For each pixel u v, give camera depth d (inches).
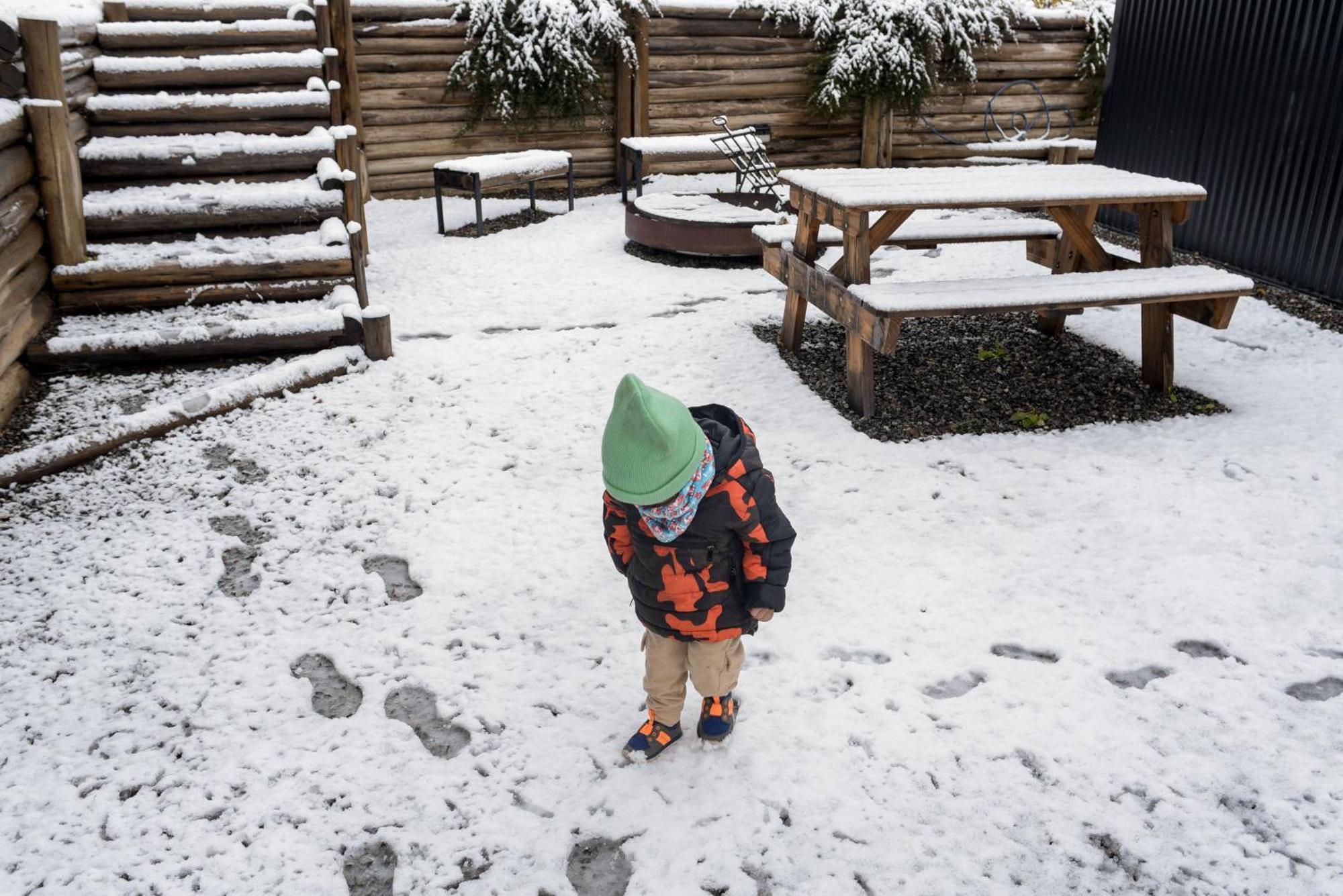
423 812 105.6
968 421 203.3
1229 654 129.3
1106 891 94.5
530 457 189.3
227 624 138.9
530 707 121.6
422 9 411.2
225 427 199.5
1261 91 306.2
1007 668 126.6
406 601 144.3
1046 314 253.8
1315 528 158.6
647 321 267.4
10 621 138.2
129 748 115.1
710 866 97.8
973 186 199.9
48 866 98.7
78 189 233.5
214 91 282.7
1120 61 370.9
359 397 215.2
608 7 426.6
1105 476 178.2
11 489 174.1
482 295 292.5
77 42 261.9
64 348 216.4
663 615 102.3
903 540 158.1
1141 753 111.8
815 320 269.3
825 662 128.1
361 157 416.2
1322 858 97.7
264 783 109.7
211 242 253.3
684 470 91.2
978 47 475.8
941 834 101.7
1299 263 298.0
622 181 438.3
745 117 474.0
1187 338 255.1
